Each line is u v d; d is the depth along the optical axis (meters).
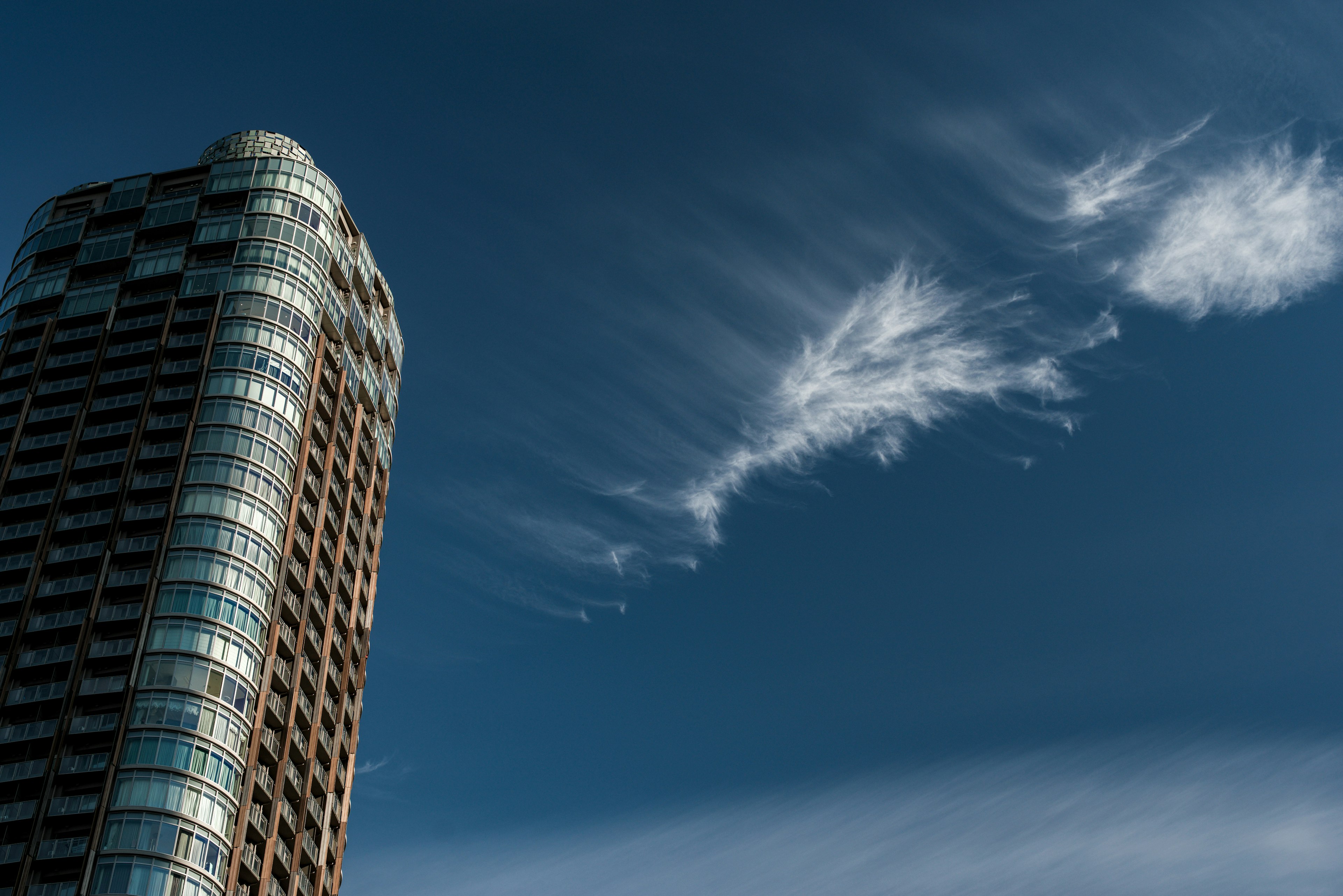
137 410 94.50
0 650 82.06
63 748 77.75
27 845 72.88
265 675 85.25
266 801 82.25
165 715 78.81
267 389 96.50
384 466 113.75
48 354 99.56
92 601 83.75
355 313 113.00
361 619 101.62
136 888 72.12
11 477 91.44
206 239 106.00
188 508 88.25
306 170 111.94
